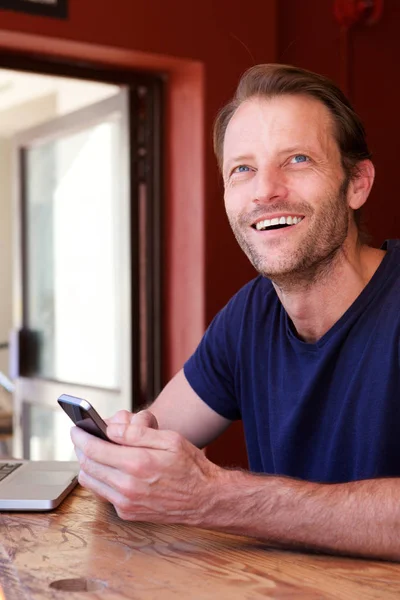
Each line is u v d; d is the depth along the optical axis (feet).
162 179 10.52
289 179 4.11
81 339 11.99
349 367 4.10
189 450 3.20
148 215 10.50
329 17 11.07
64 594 2.53
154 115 10.46
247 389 4.70
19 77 15.61
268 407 4.51
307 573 2.76
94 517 3.59
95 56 9.66
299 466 4.26
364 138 4.39
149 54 9.57
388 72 11.41
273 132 4.12
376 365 4.00
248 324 4.71
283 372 4.38
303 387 4.22
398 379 3.94
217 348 4.88
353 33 11.14
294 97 4.17
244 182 4.24
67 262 12.32
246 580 2.67
